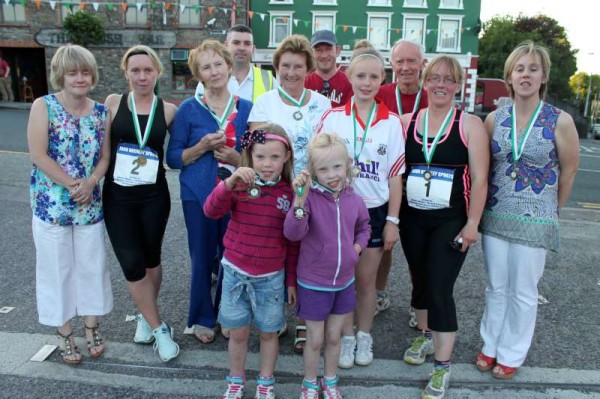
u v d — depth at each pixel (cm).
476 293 433
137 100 307
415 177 294
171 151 317
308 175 248
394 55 361
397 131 297
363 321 320
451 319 284
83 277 307
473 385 298
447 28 2680
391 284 452
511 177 294
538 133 285
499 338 313
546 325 376
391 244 300
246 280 265
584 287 450
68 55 280
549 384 300
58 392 281
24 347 324
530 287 299
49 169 285
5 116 1723
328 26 2670
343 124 300
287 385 296
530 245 292
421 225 297
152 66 301
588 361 326
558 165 294
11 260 471
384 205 304
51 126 286
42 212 293
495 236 304
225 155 313
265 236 263
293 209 249
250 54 391
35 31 2403
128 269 306
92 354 316
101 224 311
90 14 2358
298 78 320
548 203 292
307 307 266
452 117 288
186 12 2392
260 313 270
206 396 284
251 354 329
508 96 307
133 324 361
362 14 2658
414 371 312
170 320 370
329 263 262
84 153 294
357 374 307
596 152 1820
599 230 639
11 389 282
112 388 287
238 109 327
